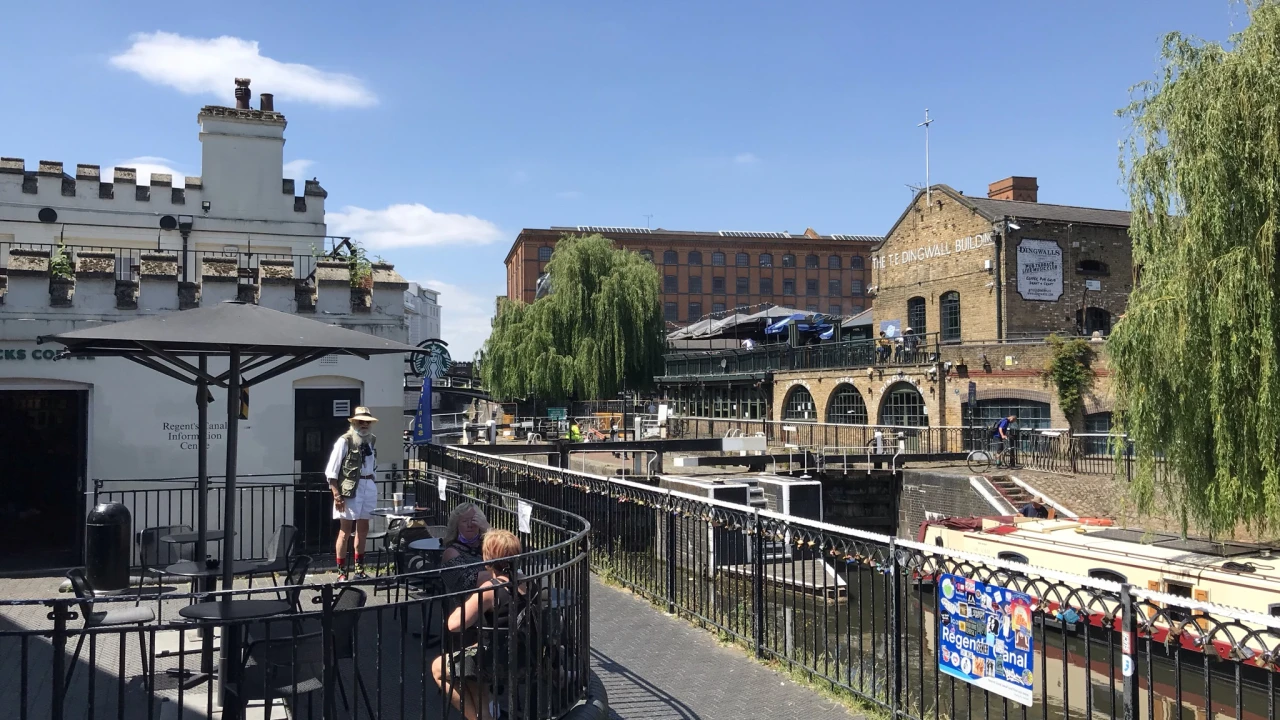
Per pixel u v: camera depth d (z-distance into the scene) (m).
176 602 8.58
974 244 33.19
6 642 7.29
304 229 21.95
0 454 10.23
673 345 52.75
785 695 6.38
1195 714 9.62
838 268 90.50
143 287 10.77
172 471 10.74
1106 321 33.25
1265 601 10.78
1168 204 12.62
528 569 5.45
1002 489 22.41
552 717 5.16
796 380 38.25
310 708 4.76
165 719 5.50
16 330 10.14
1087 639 4.77
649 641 7.80
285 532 7.31
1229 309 11.58
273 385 11.20
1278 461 11.59
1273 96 11.40
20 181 19.73
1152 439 12.80
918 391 30.83
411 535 9.15
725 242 88.19
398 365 11.86
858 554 6.38
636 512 10.05
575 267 41.53
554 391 41.41
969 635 5.34
